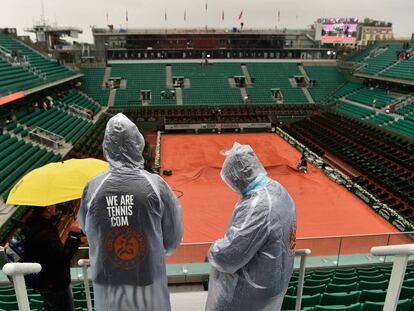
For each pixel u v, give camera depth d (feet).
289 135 110.52
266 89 146.51
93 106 126.62
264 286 9.23
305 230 56.34
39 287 11.55
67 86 133.28
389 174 71.56
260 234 8.79
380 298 21.58
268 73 155.53
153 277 8.57
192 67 156.04
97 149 85.51
